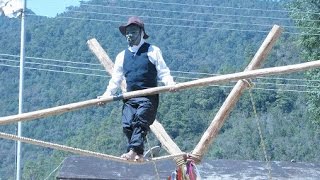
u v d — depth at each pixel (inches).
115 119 1888.5
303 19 1023.6
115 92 328.5
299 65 311.4
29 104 2618.1
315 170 640.4
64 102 2529.5
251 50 2146.9
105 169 609.0
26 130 2294.5
